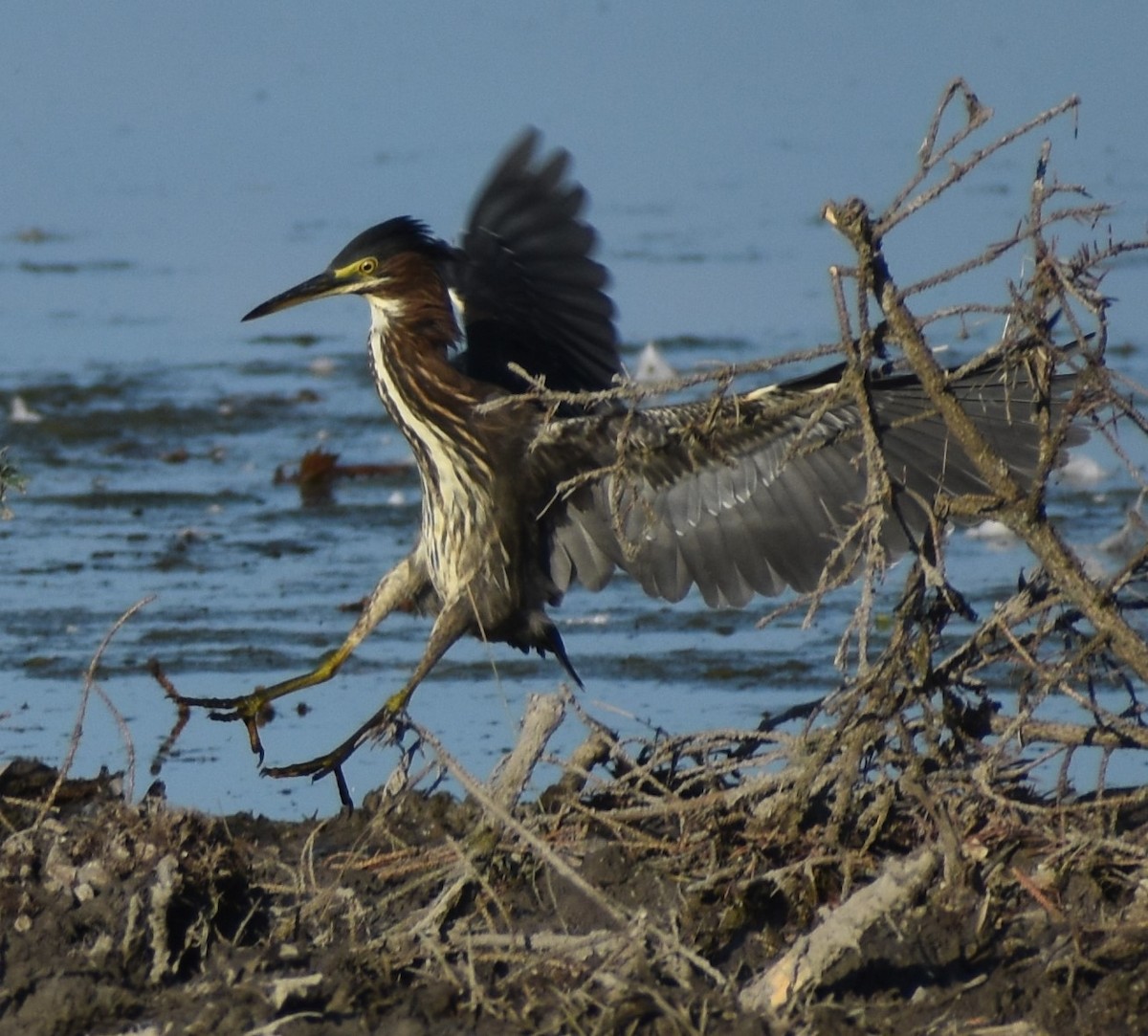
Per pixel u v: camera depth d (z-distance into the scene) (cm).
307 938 920
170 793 1201
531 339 1273
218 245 3241
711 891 927
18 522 1908
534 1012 845
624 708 1362
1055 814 938
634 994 829
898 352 1373
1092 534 1764
